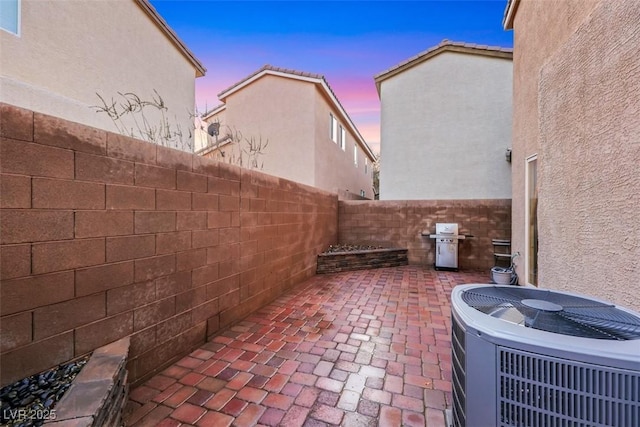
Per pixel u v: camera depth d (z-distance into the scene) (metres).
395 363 2.78
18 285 1.64
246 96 10.80
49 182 1.78
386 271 6.93
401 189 9.81
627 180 1.93
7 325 1.60
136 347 2.35
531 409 1.13
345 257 6.89
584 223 2.43
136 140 2.36
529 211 4.32
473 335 1.28
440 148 9.44
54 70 4.40
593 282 2.30
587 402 1.04
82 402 1.44
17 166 1.64
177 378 2.50
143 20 6.28
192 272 2.96
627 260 1.93
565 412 1.07
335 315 4.01
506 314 1.38
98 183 2.06
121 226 2.23
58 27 4.46
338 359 2.84
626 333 1.16
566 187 2.72
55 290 1.81
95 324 2.04
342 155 13.27
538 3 3.93
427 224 7.61
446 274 6.61
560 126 2.85
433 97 9.51
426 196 9.56
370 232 8.05
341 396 2.29
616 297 2.03
